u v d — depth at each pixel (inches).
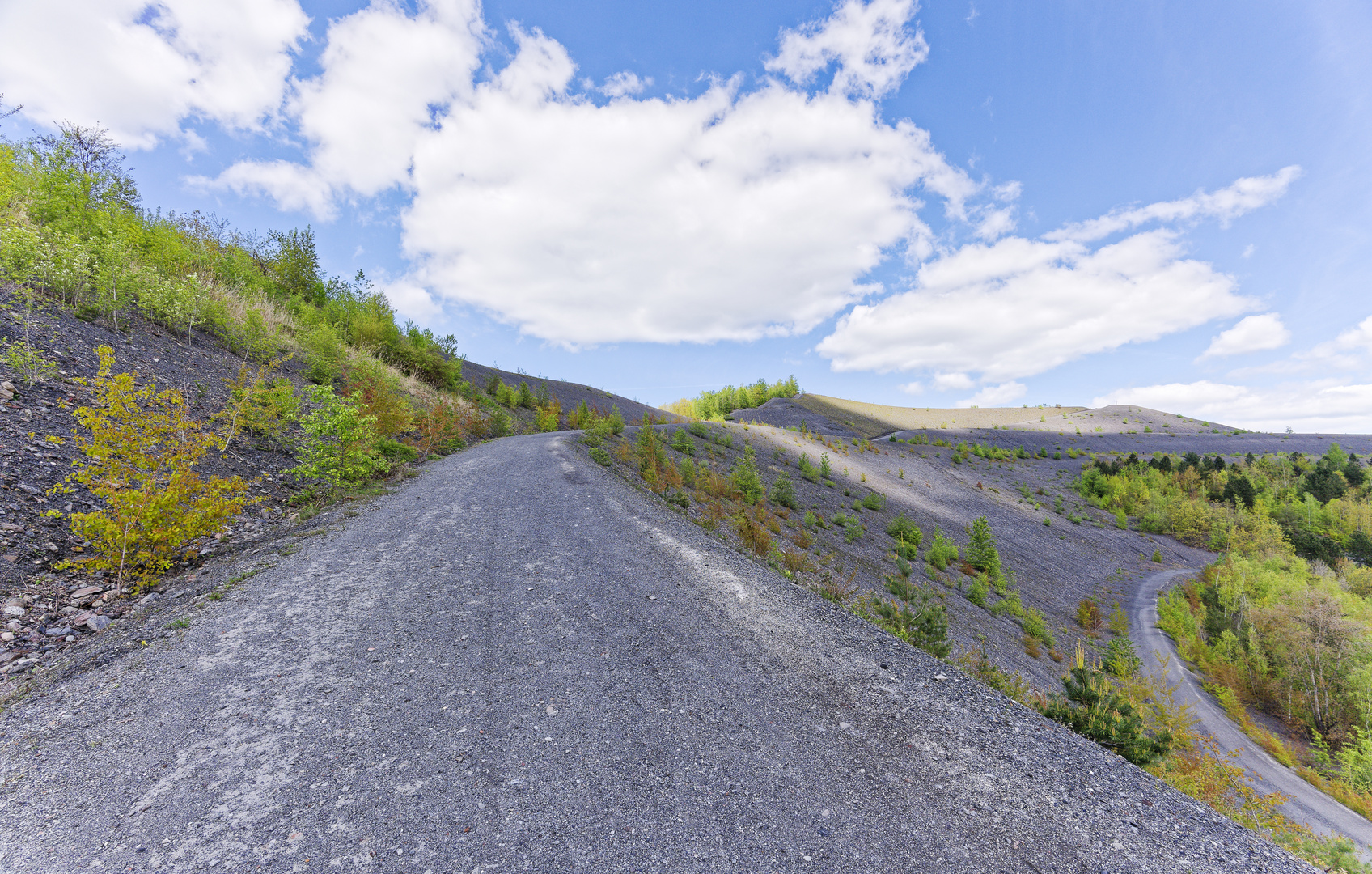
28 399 267.3
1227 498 2768.2
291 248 962.7
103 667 142.3
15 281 360.8
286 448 404.2
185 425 213.8
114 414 188.7
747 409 4985.2
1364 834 609.3
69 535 203.2
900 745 134.3
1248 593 1414.9
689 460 957.2
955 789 118.0
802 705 150.6
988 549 1272.1
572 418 1512.1
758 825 101.9
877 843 99.4
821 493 1480.1
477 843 92.6
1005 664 660.1
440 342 1208.8
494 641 177.3
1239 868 100.0
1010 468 3181.6
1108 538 2167.8
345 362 724.0
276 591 201.6
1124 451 4357.8
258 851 87.4
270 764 109.7
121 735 115.2
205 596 190.2
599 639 184.5
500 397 1412.4
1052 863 97.9
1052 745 140.3
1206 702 1003.3
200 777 104.1
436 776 109.6
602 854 92.1
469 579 233.5
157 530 193.3
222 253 761.0
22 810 91.7
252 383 434.9
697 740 129.8
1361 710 960.3
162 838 88.7
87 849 85.2
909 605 303.9
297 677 145.3
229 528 261.7
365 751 116.2
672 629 196.9
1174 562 2039.9
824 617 221.5
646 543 307.3
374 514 323.6
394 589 214.7
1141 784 127.1
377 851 89.2
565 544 294.7
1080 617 1242.0
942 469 2736.2
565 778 112.0
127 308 465.1
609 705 142.9
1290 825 233.6
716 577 258.7
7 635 148.9
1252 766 780.6
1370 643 1036.5
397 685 145.2
